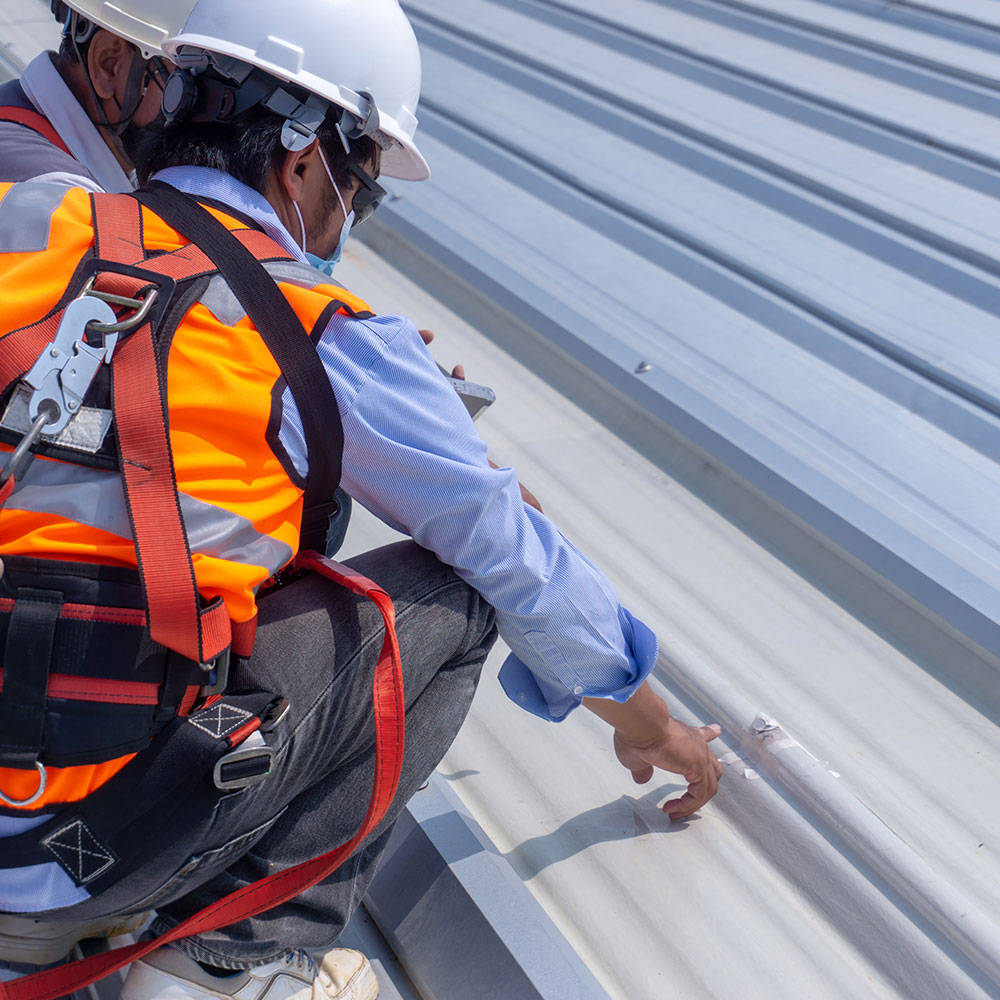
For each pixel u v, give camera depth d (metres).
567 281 2.58
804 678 1.71
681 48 3.65
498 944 1.24
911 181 2.88
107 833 0.94
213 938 1.08
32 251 0.92
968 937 1.28
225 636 0.92
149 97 1.49
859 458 2.03
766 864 1.45
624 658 1.24
